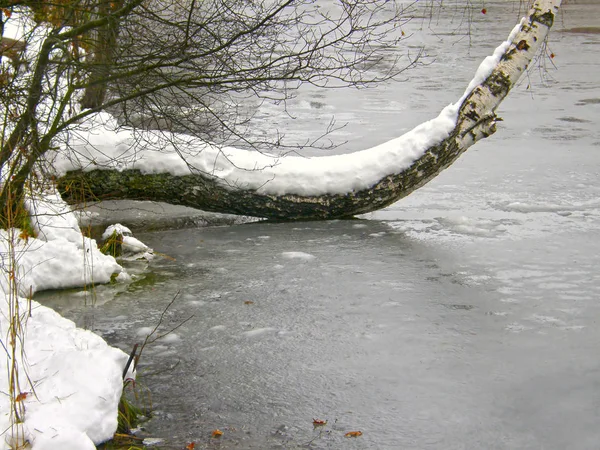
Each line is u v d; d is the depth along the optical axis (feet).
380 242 27.32
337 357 21.33
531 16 28.71
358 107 48.42
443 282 24.58
